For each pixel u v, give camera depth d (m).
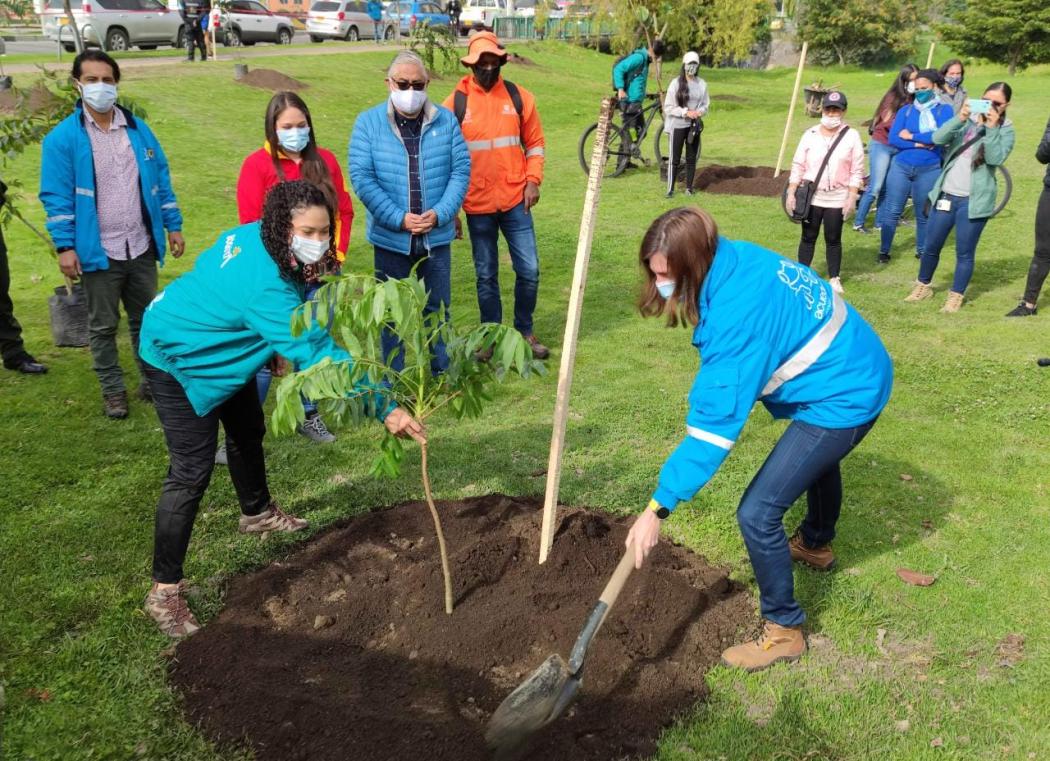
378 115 5.49
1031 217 11.04
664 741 3.05
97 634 3.53
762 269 3.05
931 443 5.32
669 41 29.17
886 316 7.71
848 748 3.03
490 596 3.77
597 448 5.25
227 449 4.10
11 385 6.02
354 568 4.03
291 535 4.29
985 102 7.25
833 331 3.16
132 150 5.27
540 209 11.93
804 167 8.16
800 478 3.25
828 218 8.12
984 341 7.07
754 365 2.99
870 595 3.86
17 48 26.25
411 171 5.54
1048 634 3.60
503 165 6.27
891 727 3.13
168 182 5.63
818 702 3.23
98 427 5.43
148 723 3.10
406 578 3.88
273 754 2.98
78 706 3.17
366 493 4.70
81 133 5.07
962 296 7.84
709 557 4.16
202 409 3.43
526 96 6.35
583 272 3.62
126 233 5.29
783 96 27.09
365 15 34.84
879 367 3.25
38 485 4.68
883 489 4.77
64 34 23.55
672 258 2.92
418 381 3.38
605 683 3.31
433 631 3.56
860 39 38.94
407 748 2.99
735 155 16.47
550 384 6.23
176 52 25.34
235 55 25.09
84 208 5.14
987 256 9.55
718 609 3.76
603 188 13.31
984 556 4.16
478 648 3.49
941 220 7.73
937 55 39.25
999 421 5.62
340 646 3.52
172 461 3.54
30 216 10.20
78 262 5.21
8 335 6.16
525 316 6.73
